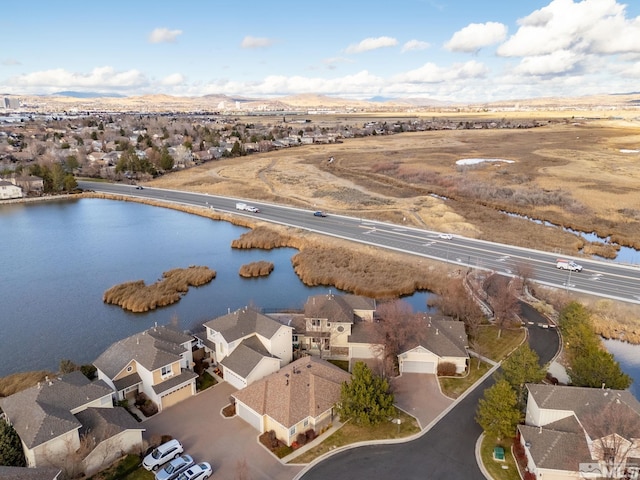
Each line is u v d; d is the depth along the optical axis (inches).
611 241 3897.6
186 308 2763.3
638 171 6328.7
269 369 1891.0
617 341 2335.1
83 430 1451.8
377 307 2378.2
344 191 5664.4
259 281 3189.0
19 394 1547.7
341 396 1626.5
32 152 7785.4
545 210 4709.6
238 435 1594.5
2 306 2780.5
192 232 4357.8
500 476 1406.3
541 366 2007.9
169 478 1378.0
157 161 7460.6
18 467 1258.0
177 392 1781.5
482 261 3277.6
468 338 2276.1
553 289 2785.4
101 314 2684.5
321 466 1441.9
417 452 1507.1
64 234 4313.5
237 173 6943.9
